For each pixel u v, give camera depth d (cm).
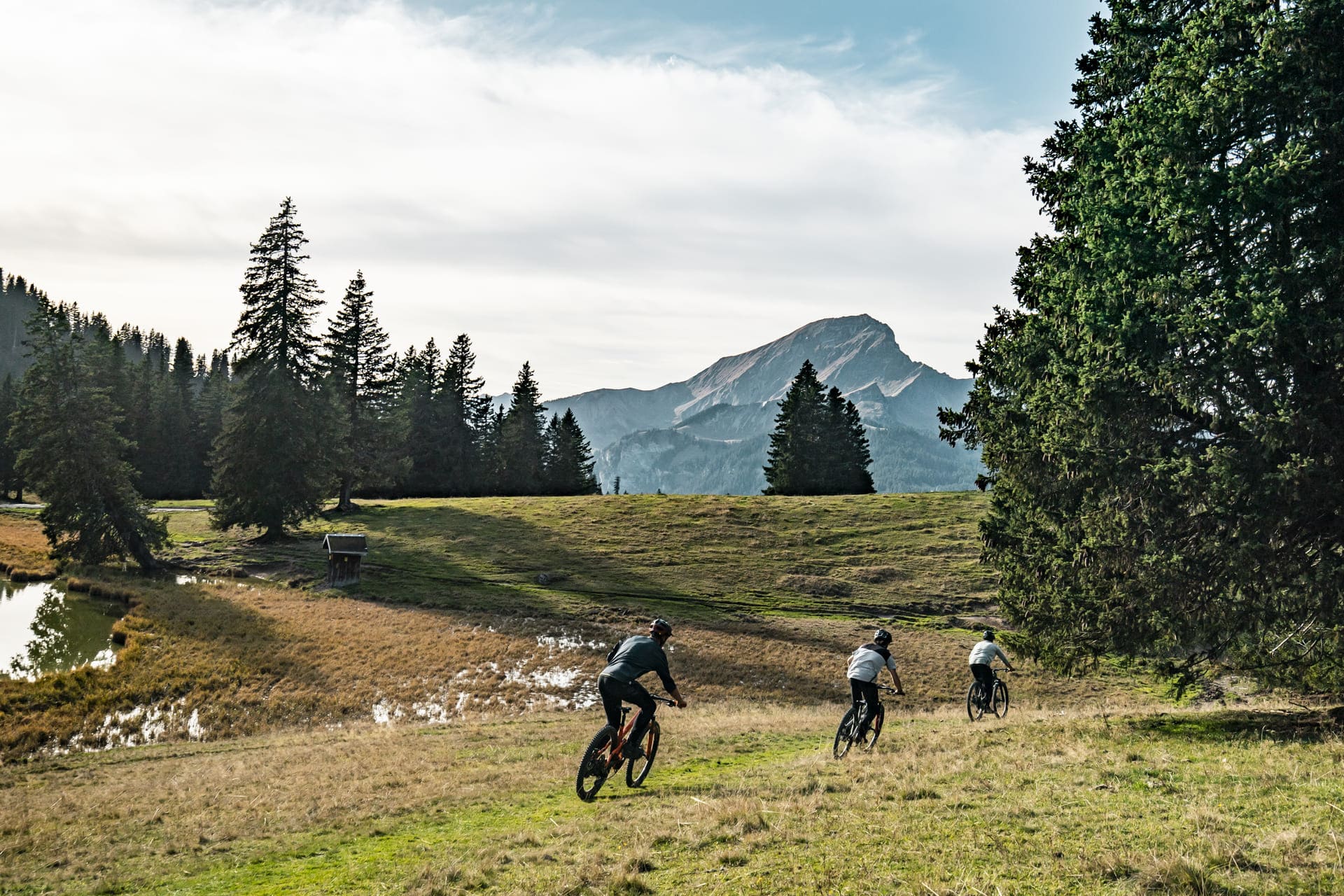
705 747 1541
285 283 5728
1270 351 1138
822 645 3869
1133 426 1309
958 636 4103
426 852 834
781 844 699
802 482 9344
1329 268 1086
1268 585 1227
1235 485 1157
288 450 5694
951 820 733
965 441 2194
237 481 5725
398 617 4100
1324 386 1125
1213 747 1043
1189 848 600
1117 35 1560
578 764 1362
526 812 998
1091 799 784
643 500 7819
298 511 5894
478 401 10300
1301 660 1426
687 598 4791
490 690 3039
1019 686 3256
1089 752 1049
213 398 11100
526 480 10219
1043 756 1058
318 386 5934
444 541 6091
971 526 6269
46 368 5181
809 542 6100
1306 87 1109
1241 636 1476
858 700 1302
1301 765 871
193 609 4091
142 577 5012
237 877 840
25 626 3784
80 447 5141
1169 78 1272
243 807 1195
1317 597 1223
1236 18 1201
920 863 614
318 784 1329
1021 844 644
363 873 779
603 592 4869
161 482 10338
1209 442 1274
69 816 1233
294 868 852
